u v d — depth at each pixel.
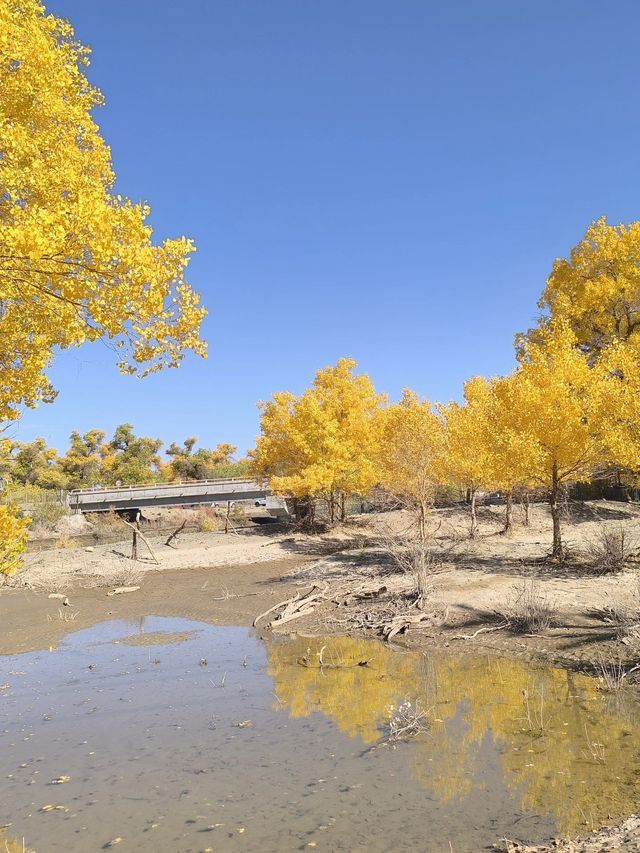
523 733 6.81
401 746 6.65
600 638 10.47
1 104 6.14
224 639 12.61
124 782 6.05
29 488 45.62
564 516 25.28
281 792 5.68
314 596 15.48
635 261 29.06
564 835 4.60
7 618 15.62
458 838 4.68
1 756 6.86
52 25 6.91
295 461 29.42
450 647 10.91
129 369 5.04
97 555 26.59
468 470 22.75
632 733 6.63
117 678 9.98
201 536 32.22
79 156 6.57
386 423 27.34
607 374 16.44
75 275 4.25
